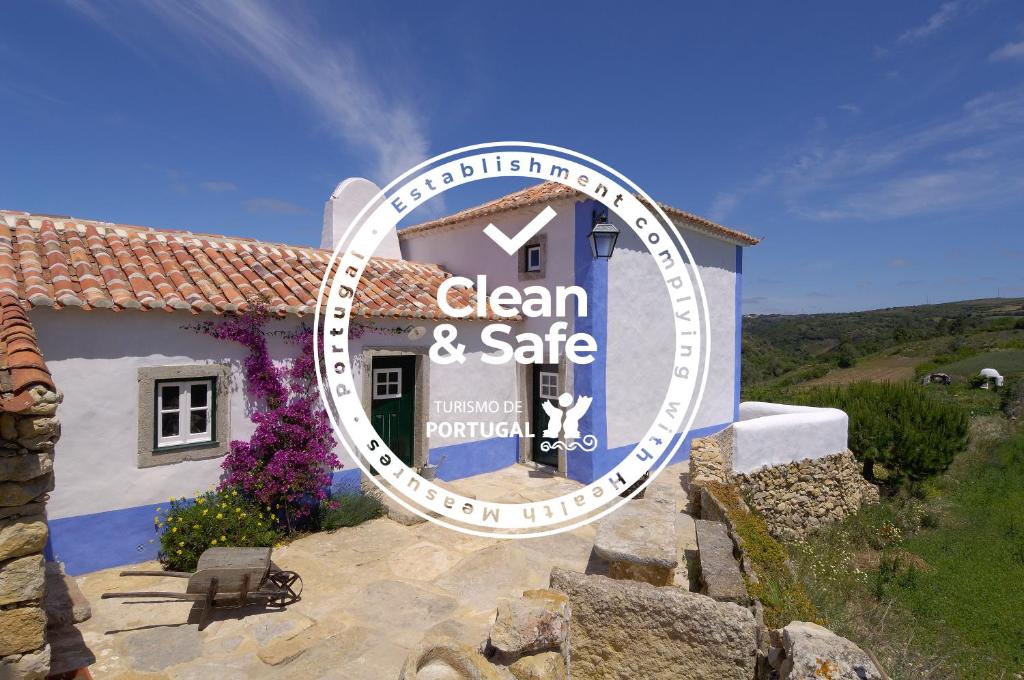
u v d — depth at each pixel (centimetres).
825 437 1133
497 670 296
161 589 552
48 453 305
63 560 570
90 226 761
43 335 558
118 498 602
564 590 396
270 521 670
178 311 634
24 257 625
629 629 379
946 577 917
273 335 721
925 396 1477
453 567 621
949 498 1350
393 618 510
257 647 457
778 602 454
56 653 381
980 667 650
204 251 813
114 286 621
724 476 844
